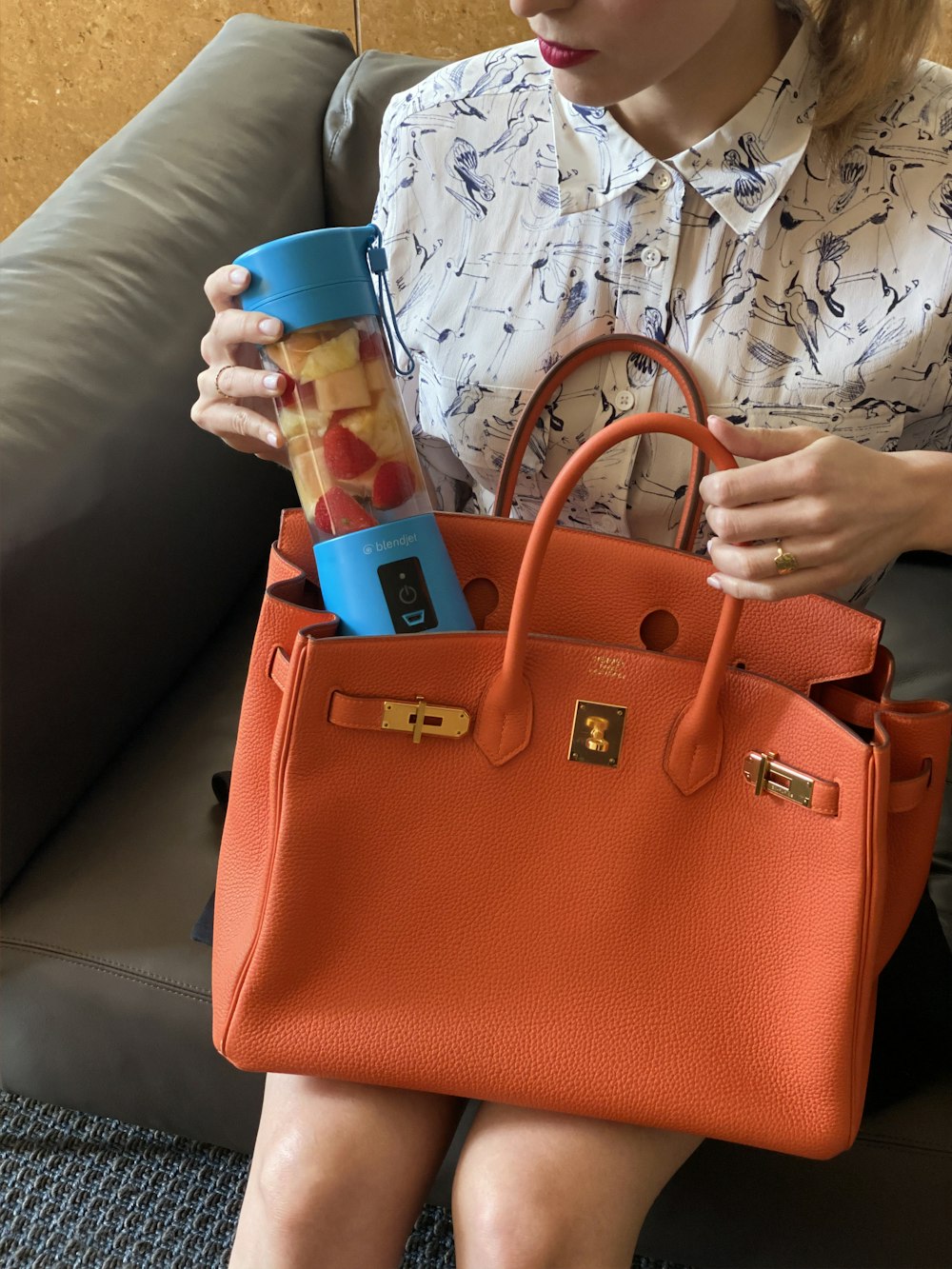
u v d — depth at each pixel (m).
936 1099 0.74
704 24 0.59
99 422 0.89
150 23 1.49
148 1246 0.92
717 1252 0.81
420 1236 0.93
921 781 0.60
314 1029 0.62
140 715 0.98
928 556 1.18
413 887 0.62
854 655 0.63
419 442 0.83
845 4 0.66
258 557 1.12
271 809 0.62
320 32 1.30
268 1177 0.63
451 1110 0.69
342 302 0.62
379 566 0.63
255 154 1.14
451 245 0.77
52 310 0.94
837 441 0.57
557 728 0.61
